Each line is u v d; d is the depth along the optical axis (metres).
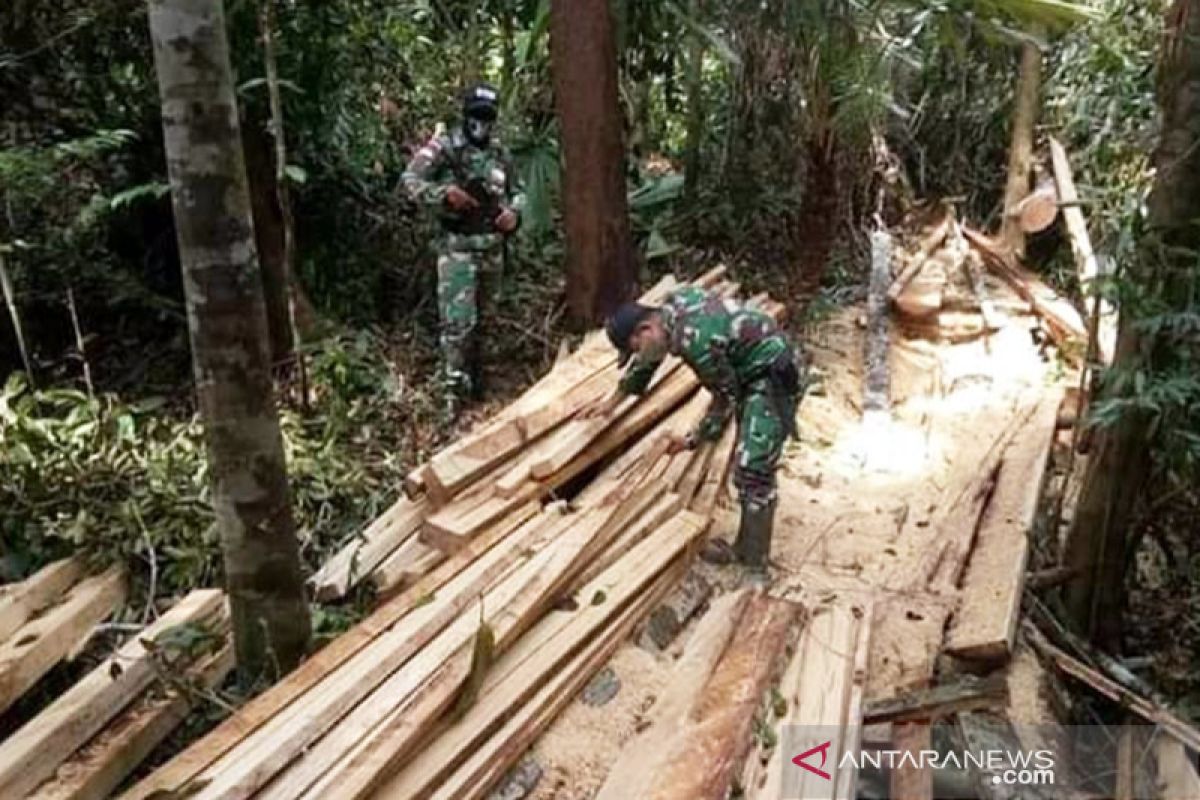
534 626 3.29
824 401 5.77
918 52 7.40
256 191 4.91
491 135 5.11
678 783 2.81
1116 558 3.97
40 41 4.68
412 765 2.71
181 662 3.11
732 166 7.59
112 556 3.61
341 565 3.65
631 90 7.25
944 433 5.47
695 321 3.92
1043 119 8.11
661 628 3.60
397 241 6.12
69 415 4.20
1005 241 7.93
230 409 2.76
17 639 3.18
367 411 4.94
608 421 4.27
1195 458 3.48
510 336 5.87
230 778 2.52
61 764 2.77
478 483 3.94
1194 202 3.34
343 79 5.46
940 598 3.95
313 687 2.90
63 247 4.89
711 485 4.46
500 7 6.56
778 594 3.92
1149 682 4.05
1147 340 3.45
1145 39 6.31
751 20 6.45
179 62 2.45
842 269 7.54
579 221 5.62
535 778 2.91
